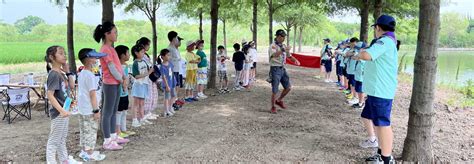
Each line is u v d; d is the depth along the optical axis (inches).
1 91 358.0
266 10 912.9
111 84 220.5
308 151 225.9
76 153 219.9
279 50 329.1
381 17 193.0
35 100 413.1
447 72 894.4
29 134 268.8
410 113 201.2
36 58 1220.5
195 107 362.6
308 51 1813.5
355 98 390.6
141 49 279.1
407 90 505.0
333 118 315.9
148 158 213.8
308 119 311.4
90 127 208.1
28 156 217.5
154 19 642.8
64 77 192.4
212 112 339.6
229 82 566.9
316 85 530.9
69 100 190.7
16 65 980.6
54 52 182.7
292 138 253.9
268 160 210.5
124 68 261.4
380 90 189.8
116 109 229.8
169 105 327.6
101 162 206.7
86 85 203.8
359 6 505.4
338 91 474.3
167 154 220.8
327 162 207.5
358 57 186.2
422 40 191.6
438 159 209.5
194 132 270.1
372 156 207.9
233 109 353.4
